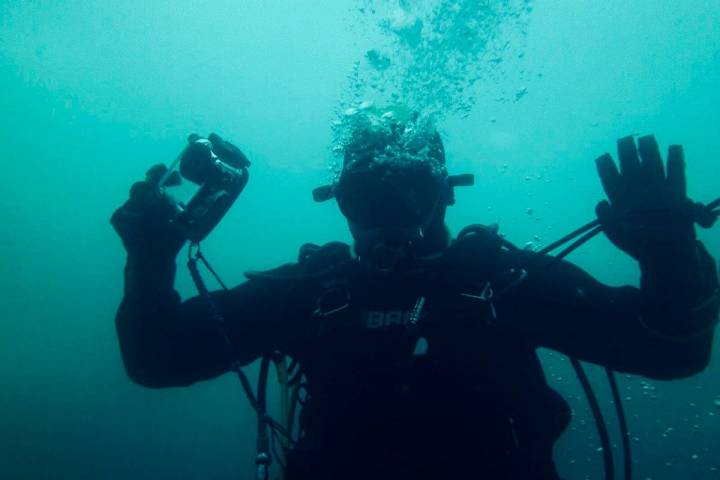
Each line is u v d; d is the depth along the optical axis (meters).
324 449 1.34
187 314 1.56
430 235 1.55
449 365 1.33
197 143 1.50
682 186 1.22
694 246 1.21
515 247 1.55
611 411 8.90
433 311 1.38
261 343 1.56
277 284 1.61
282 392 1.60
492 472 1.29
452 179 1.63
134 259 1.45
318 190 1.71
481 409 1.31
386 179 1.39
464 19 5.93
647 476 7.41
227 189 1.51
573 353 1.42
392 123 1.54
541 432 1.37
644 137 1.27
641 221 1.21
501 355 1.38
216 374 1.57
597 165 1.32
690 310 1.19
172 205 1.49
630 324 1.32
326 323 1.42
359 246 1.49
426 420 1.30
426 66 5.85
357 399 1.33
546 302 1.40
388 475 1.29
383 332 1.38
